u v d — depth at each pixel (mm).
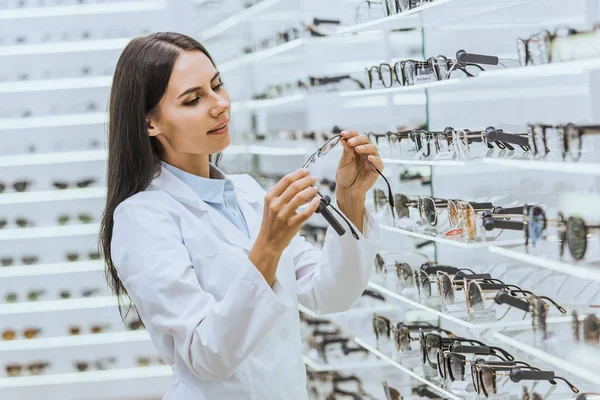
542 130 2197
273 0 5504
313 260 2344
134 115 2041
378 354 3342
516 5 2662
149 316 1946
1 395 6051
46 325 6305
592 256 1990
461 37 3143
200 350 1828
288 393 2072
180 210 2066
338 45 4609
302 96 4605
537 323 2268
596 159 1958
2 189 6324
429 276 2953
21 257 6320
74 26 6531
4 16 6465
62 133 6422
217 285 2014
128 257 1981
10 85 6414
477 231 2588
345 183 2143
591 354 2023
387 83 3168
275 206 1752
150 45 2031
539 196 2703
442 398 3291
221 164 6434
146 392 6055
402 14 2873
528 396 2369
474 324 2479
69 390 6047
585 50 2059
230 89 6484
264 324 1788
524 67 2146
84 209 6398
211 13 6641
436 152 2812
